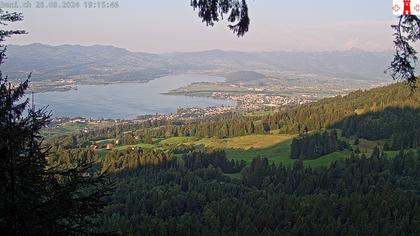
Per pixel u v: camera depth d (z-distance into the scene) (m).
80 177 10.26
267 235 47.81
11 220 8.89
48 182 9.90
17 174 9.38
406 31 9.60
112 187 11.05
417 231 43.75
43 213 9.34
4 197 8.93
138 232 47.59
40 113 10.20
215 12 9.80
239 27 9.88
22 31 10.93
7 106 9.48
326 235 47.41
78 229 9.97
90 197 10.10
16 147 9.34
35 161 9.70
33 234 9.11
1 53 10.36
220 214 56.72
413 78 9.73
